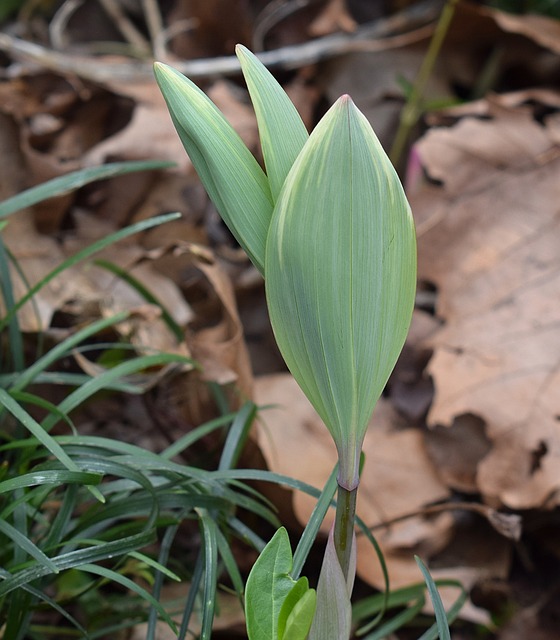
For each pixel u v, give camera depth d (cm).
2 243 41
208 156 23
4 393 33
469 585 48
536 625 50
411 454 55
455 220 63
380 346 24
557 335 57
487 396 55
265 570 25
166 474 36
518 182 63
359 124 21
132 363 38
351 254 22
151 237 63
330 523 47
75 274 56
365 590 50
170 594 44
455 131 66
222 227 67
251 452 45
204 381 47
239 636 44
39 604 33
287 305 23
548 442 53
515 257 61
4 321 39
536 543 54
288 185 22
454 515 53
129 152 65
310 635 27
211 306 61
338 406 24
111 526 45
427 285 64
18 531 30
